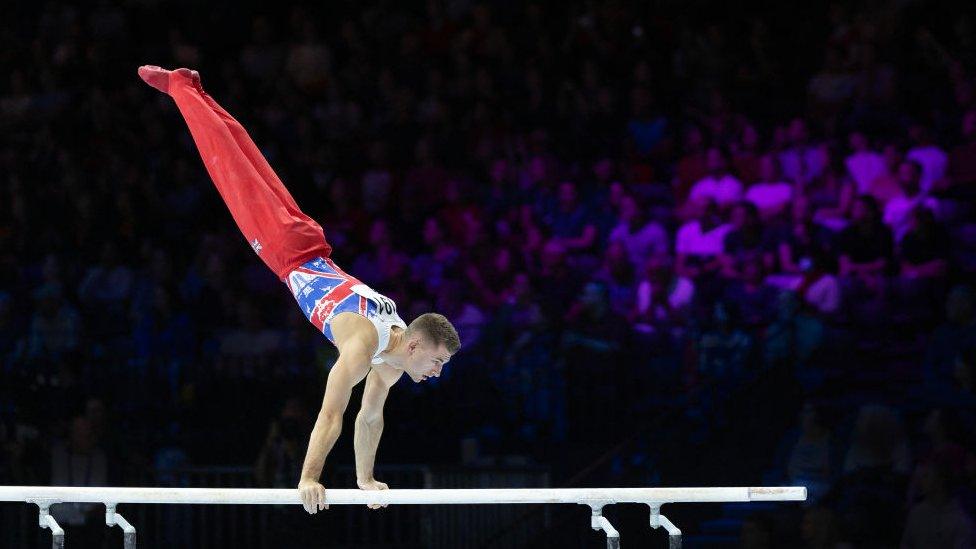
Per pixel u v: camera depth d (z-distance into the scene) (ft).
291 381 76.64
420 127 94.38
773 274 79.66
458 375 78.23
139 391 78.43
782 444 72.23
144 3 106.32
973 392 70.95
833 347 75.82
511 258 83.10
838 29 92.38
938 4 92.43
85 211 91.40
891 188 82.64
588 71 93.40
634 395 76.69
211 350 82.02
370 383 39.22
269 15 106.11
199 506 75.97
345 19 106.01
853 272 78.54
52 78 101.60
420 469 73.92
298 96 97.71
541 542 73.87
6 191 94.94
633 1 97.86
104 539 71.56
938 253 78.23
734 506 73.61
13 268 88.02
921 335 77.77
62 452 72.18
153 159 96.43
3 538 72.90
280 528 72.02
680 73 94.48
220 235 89.56
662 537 73.36
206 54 103.55
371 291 37.45
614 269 80.84
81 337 81.46
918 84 89.40
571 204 86.17
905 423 72.23
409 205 89.61
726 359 75.66
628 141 90.48
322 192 92.48
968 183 83.51
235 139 39.60
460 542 75.66
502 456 77.10
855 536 66.33
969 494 65.16
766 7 98.94
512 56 96.48
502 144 91.81
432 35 100.22
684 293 78.74
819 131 88.48
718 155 85.15
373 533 76.74
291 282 38.81
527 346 77.87
